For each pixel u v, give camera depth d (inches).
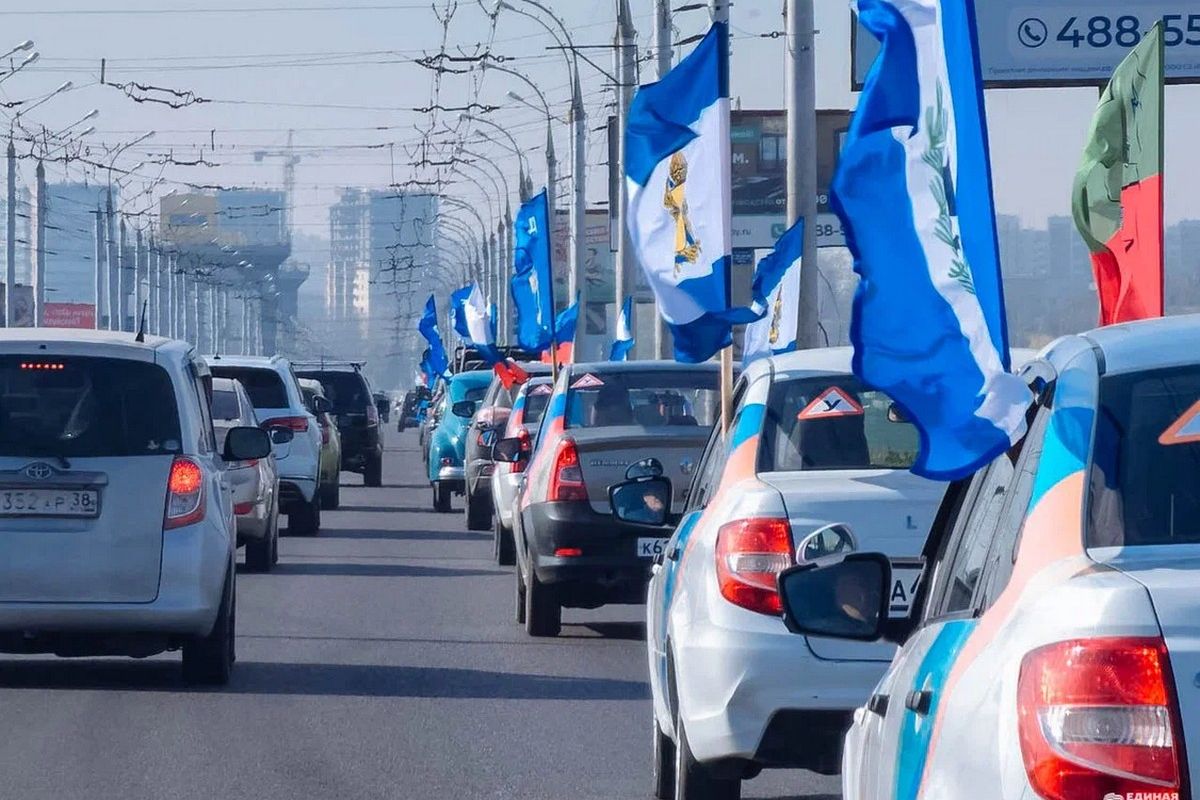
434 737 909.8
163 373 1026.7
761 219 4896.7
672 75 1077.1
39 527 997.8
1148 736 266.2
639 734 922.7
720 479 727.1
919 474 386.3
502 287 6077.8
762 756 639.8
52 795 769.6
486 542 2165.4
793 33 1915.6
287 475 2209.6
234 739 899.4
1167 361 331.3
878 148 411.2
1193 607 271.1
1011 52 3026.6
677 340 1087.0
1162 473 310.0
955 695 315.0
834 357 754.2
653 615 797.2
